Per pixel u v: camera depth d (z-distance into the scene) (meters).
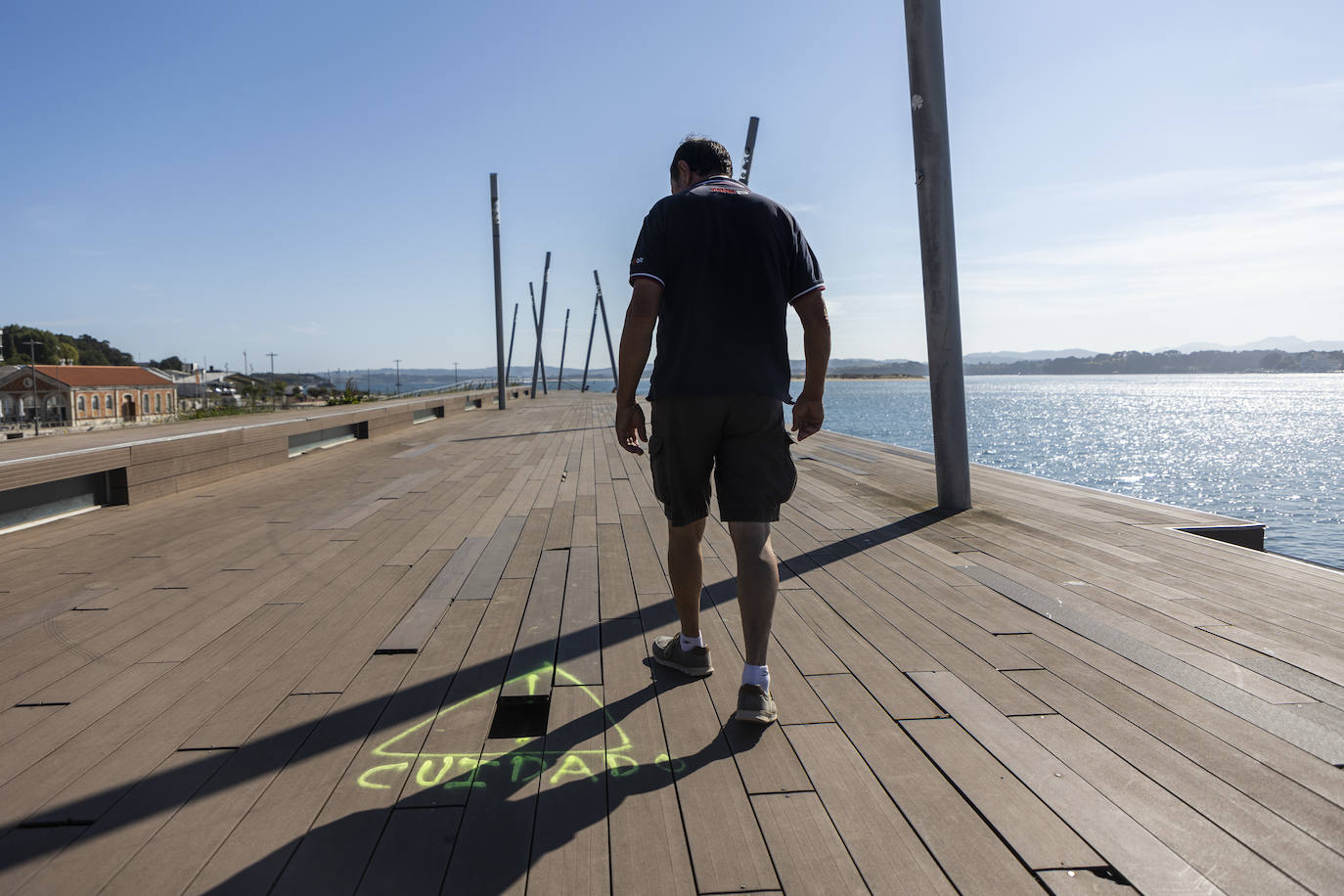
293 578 3.33
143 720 1.91
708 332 1.86
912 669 2.22
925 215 4.61
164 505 5.27
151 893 1.23
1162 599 2.88
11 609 2.87
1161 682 2.10
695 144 2.11
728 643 2.48
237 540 4.12
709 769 1.65
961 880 1.26
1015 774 1.61
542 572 3.44
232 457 6.73
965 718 1.88
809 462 7.41
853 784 1.58
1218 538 4.16
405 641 2.50
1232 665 2.21
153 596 3.05
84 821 1.45
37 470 4.34
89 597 3.04
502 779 1.62
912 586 3.11
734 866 1.31
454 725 1.88
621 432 1.97
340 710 1.97
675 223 1.89
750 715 1.82
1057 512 4.66
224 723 1.89
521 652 2.41
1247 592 2.96
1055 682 2.11
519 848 1.36
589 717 1.92
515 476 6.75
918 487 5.75
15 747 1.76
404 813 1.48
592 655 2.38
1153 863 1.29
